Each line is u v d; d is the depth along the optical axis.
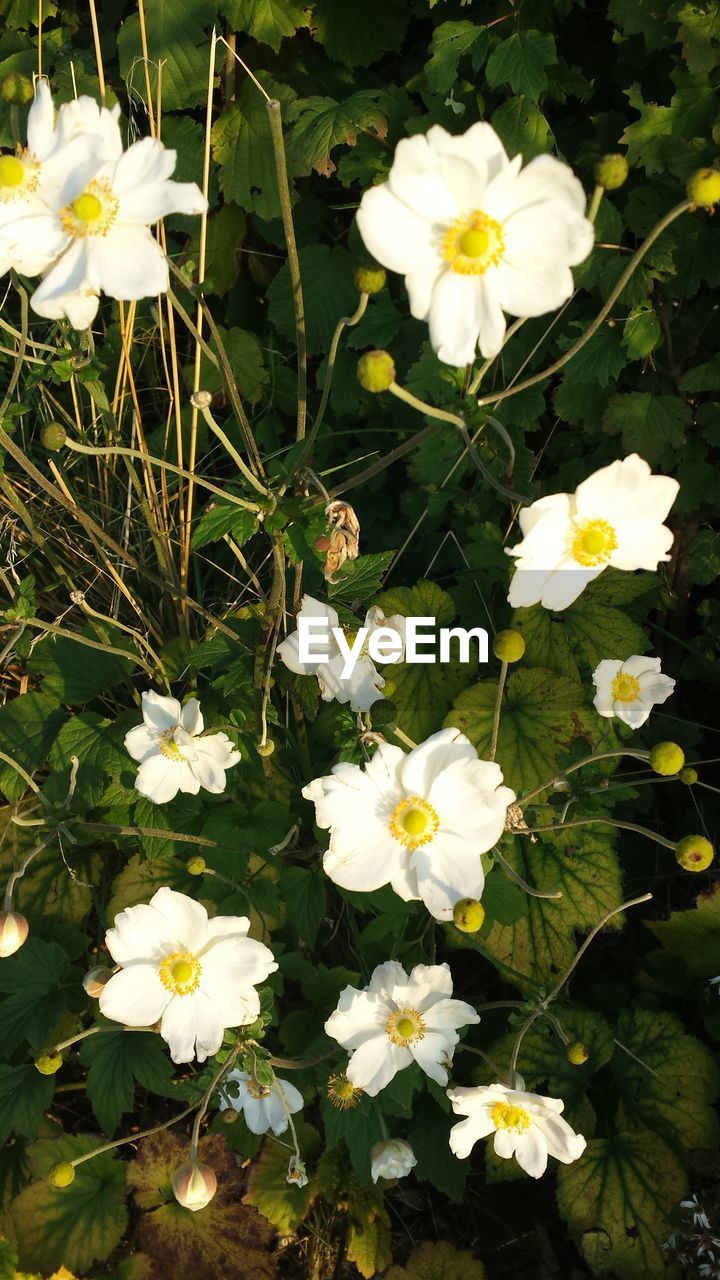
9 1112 0.59
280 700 0.65
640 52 0.64
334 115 0.64
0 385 0.74
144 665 0.62
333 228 0.77
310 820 0.63
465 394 0.45
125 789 0.61
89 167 0.40
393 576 0.73
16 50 0.69
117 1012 0.50
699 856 0.46
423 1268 0.59
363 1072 0.51
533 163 0.37
